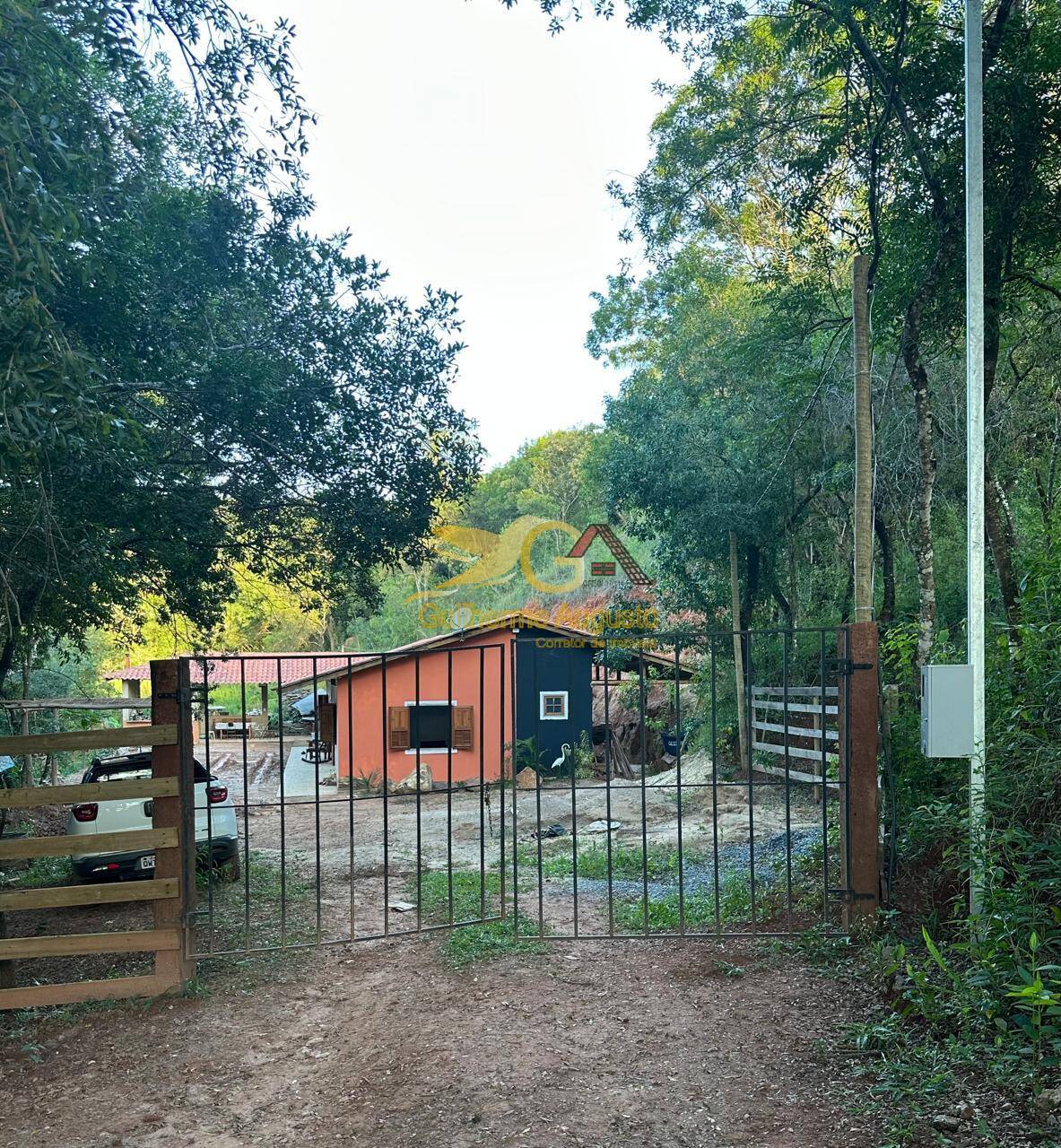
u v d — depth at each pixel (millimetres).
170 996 4871
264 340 8039
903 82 7730
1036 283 8531
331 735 23938
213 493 8562
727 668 16500
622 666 19219
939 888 5316
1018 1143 2895
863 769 5203
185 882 4965
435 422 8898
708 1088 3523
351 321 8422
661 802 14562
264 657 5285
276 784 20531
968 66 4871
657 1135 3184
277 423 8164
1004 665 5461
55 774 14922
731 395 16078
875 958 4668
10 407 3746
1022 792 4484
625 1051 3871
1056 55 7219
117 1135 3441
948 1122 3055
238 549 9477
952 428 11656
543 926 5629
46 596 8227
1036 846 4195
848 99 8656
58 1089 3871
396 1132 3295
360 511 8844
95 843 4812
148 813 8836
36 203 3695
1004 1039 3508
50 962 5977
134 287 6945
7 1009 4785
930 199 8062
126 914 7840
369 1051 4051
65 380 3898
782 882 6980
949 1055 3508
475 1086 3570
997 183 7574
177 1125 3510
